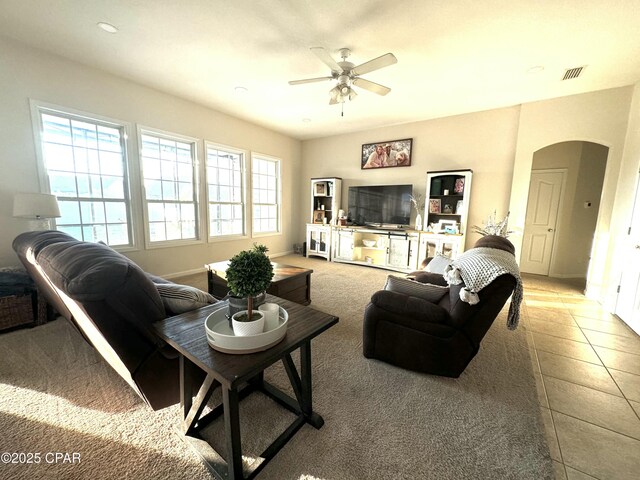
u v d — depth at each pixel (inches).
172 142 158.1
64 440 50.9
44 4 82.0
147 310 49.1
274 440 51.9
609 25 86.0
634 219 110.7
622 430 56.7
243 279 43.9
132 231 143.3
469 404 63.0
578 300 137.3
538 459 49.4
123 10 84.4
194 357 40.7
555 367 79.4
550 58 106.2
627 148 125.2
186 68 120.4
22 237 80.0
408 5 79.7
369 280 163.9
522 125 153.4
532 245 192.2
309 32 93.3
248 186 201.6
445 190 173.6
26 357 77.2
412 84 130.6
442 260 120.5
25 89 106.3
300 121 193.3
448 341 69.2
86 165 127.5
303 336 47.3
